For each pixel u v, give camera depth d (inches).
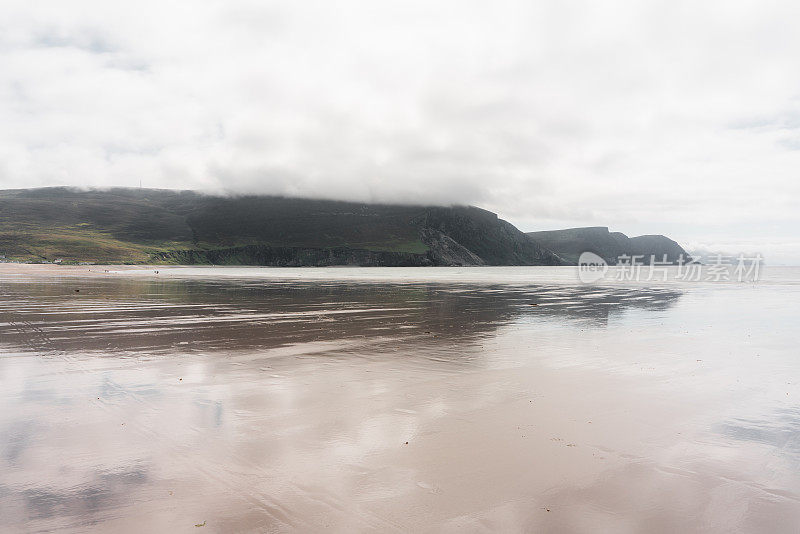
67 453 285.9
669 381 484.4
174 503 229.0
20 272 3695.9
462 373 504.4
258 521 214.2
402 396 416.8
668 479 265.6
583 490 250.8
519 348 652.7
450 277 3964.1
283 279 3112.7
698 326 904.9
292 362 550.6
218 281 2645.2
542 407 391.2
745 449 310.5
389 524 214.2
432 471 269.9
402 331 797.2
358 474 264.7
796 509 235.8
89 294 1521.9
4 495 234.5
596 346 676.7
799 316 1083.3
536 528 213.9
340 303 1317.7
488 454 294.8
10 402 386.3
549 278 3725.4
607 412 381.4
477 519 220.4
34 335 722.8
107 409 370.9
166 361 546.6
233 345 654.5
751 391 450.9
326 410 376.5
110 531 204.2
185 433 322.3
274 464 275.6
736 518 226.5
